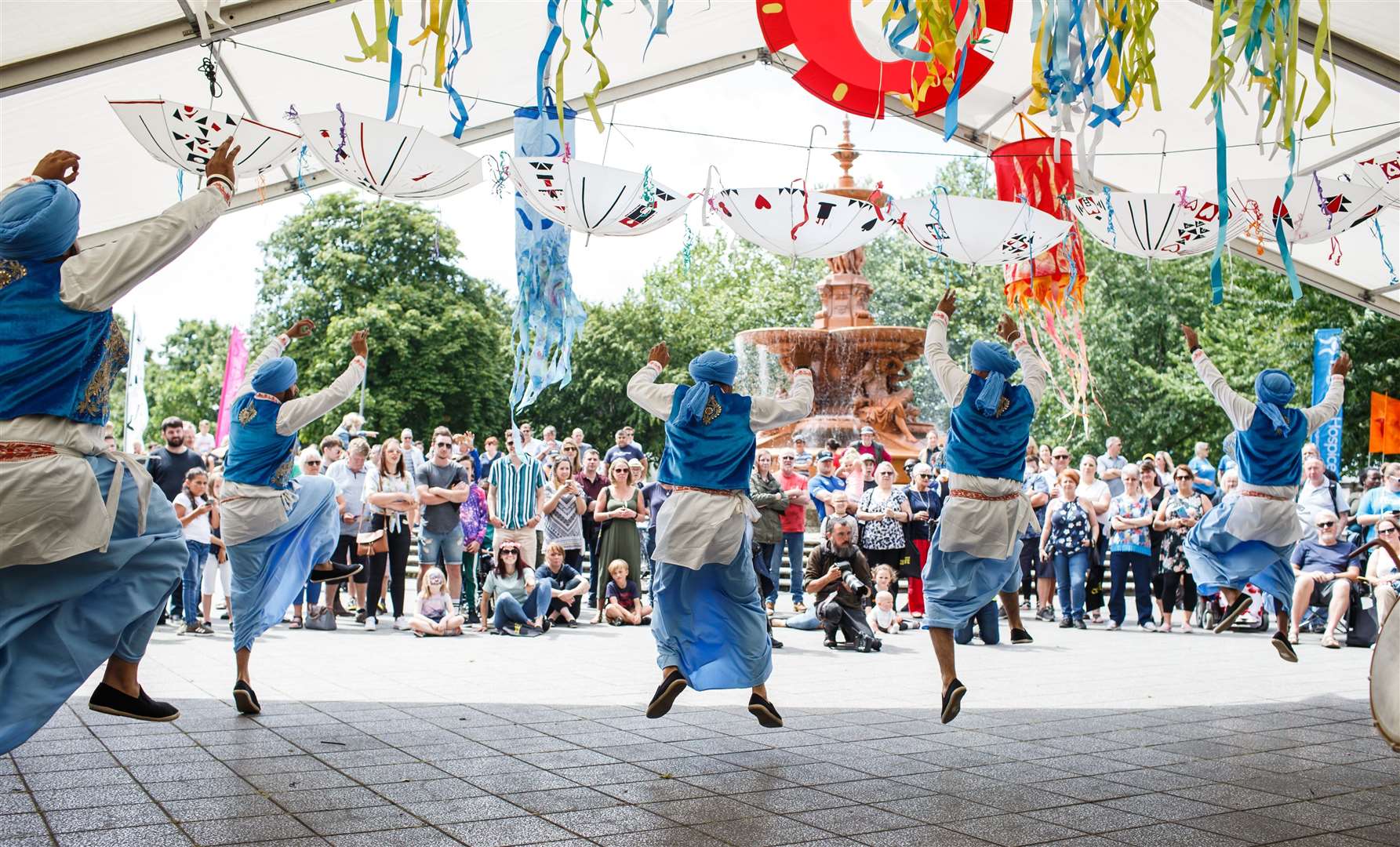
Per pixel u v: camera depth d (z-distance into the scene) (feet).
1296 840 13.78
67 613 13.71
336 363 140.26
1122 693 25.70
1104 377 112.78
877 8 24.25
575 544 41.65
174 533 14.94
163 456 37.73
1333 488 39.65
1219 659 32.50
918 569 40.88
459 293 149.69
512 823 13.83
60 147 30.83
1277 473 24.97
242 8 27.43
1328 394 25.89
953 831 13.93
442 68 13.89
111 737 18.72
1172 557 40.40
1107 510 42.75
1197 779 17.03
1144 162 39.81
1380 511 40.40
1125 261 112.88
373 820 13.82
